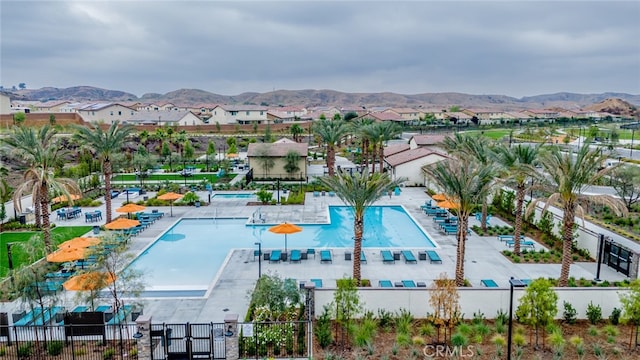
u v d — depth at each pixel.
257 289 17.98
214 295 20.70
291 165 54.16
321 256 25.39
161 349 15.75
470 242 28.84
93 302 17.48
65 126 86.19
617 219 32.84
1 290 17.66
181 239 30.84
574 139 94.25
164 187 48.16
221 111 121.56
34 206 33.88
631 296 16.58
